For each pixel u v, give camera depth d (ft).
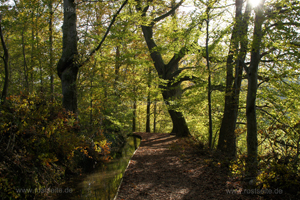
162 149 38.65
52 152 22.63
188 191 18.44
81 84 34.99
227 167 23.63
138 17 37.09
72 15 30.96
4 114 18.42
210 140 31.30
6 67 27.55
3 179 15.08
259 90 38.99
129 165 27.78
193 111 41.01
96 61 35.37
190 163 27.22
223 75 37.91
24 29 36.01
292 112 35.24
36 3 32.86
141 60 43.80
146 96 51.34
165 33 40.19
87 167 28.63
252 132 24.11
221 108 45.37
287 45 20.58
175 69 60.64
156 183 20.75
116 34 36.99
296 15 19.42
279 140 20.75
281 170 15.85
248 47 23.57
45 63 34.76
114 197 17.72
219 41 29.63
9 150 17.20
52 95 23.59
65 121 23.29
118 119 40.32
